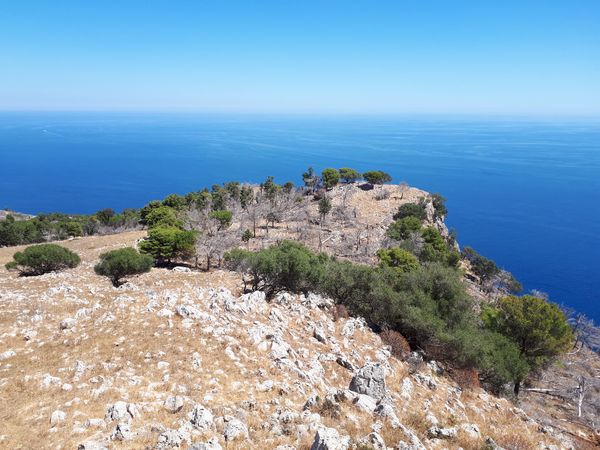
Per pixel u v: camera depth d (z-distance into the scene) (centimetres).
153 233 8112
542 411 4284
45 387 2020
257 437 1712
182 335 2625
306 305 4034
